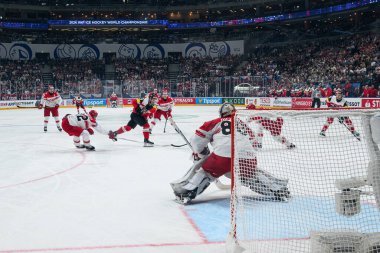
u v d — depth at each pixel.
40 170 7.55
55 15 48.12
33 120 20.27
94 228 4.34
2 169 7.67
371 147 3.39
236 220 3.94
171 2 47.41
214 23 46.50
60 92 32.88
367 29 38.03
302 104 26.12
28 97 31.92
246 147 4.75
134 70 43.25
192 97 33.78
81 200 5.46
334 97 13.57
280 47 40.97
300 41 40.00
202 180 5.28
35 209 5.05
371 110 3.33
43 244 3.89
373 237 3.20
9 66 40.12
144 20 46.47
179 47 44.50
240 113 3.86
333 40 37.31
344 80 26.81
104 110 28.34
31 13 48.16
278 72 35.50
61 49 43.69
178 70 43.44
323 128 5.10
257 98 30.28
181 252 3.70
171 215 4.79
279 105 28.20
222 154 5.17
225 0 45.88
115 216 4.76
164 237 4.07
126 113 25.00
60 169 7.63
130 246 3.84
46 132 14.73
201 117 21.17
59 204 5.27
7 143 11.55
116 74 42.66
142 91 33.84
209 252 3.70
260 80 31.56
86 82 33.56
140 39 45.09
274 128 4.82
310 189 5.02
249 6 45.28
